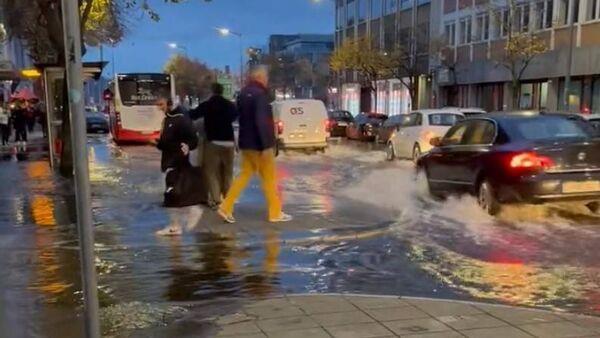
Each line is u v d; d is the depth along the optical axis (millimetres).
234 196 9109
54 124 17391
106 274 6633
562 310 5500
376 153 24891
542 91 34000
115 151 26031
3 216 9859
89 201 3121
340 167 19094
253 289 6137
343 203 11055
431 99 46688
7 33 25266
